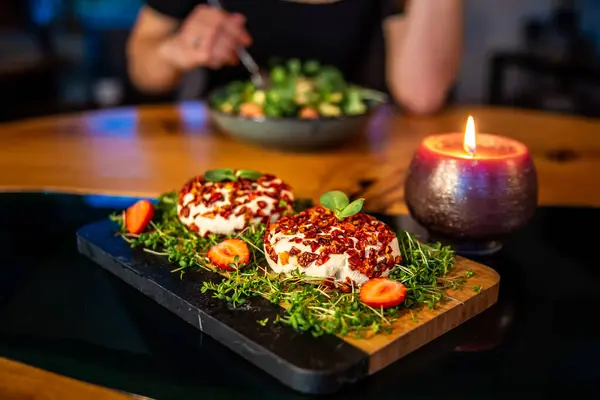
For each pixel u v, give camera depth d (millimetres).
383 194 741
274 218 619
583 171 799
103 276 596
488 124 984
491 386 456
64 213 707
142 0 1992
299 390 451
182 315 530
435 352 491
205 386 458
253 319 499
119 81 2021
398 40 1239
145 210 619
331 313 496
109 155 864
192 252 583
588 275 587
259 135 823
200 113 1046
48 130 966
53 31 2010
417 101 1099
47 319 530
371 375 468
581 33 1953
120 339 506
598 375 466
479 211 583
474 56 2109
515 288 569
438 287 537
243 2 1219
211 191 619
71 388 461
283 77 939
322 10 1237
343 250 531
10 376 473
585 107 1856
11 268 605
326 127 810
